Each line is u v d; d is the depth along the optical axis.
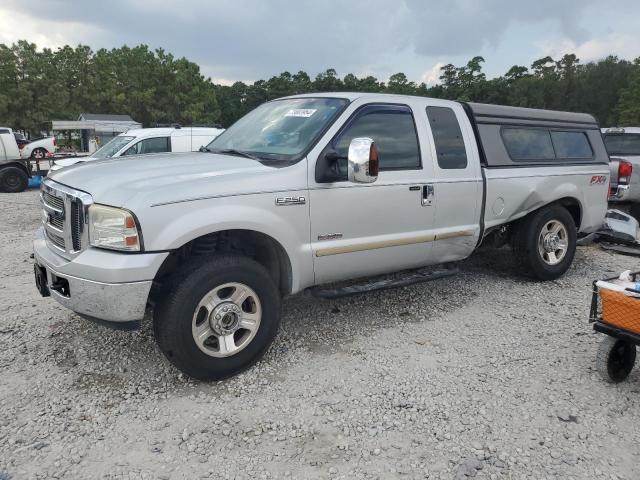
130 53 65.62
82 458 2.79
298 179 3.79
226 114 81.25
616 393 3.49
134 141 11.11
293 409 3.27
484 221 5.11
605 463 2.79
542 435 3.02
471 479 2.66
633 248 7.45
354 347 4.14
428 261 4.82
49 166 16.73
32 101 51.91
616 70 76.50
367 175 3.51
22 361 3.83
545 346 4.19
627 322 3.36
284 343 4.20
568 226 5.88
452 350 4.11
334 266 4.12
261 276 3.63
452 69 74.62
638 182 9.06
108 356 3.92
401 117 4.50
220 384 3.56
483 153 5.09
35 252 3.83
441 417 3.19
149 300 3.61
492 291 5.53
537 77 77.94
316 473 2.70
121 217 3.15
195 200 3.35
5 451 2.83
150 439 2.95
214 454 2.84
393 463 2.78
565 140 5.97
